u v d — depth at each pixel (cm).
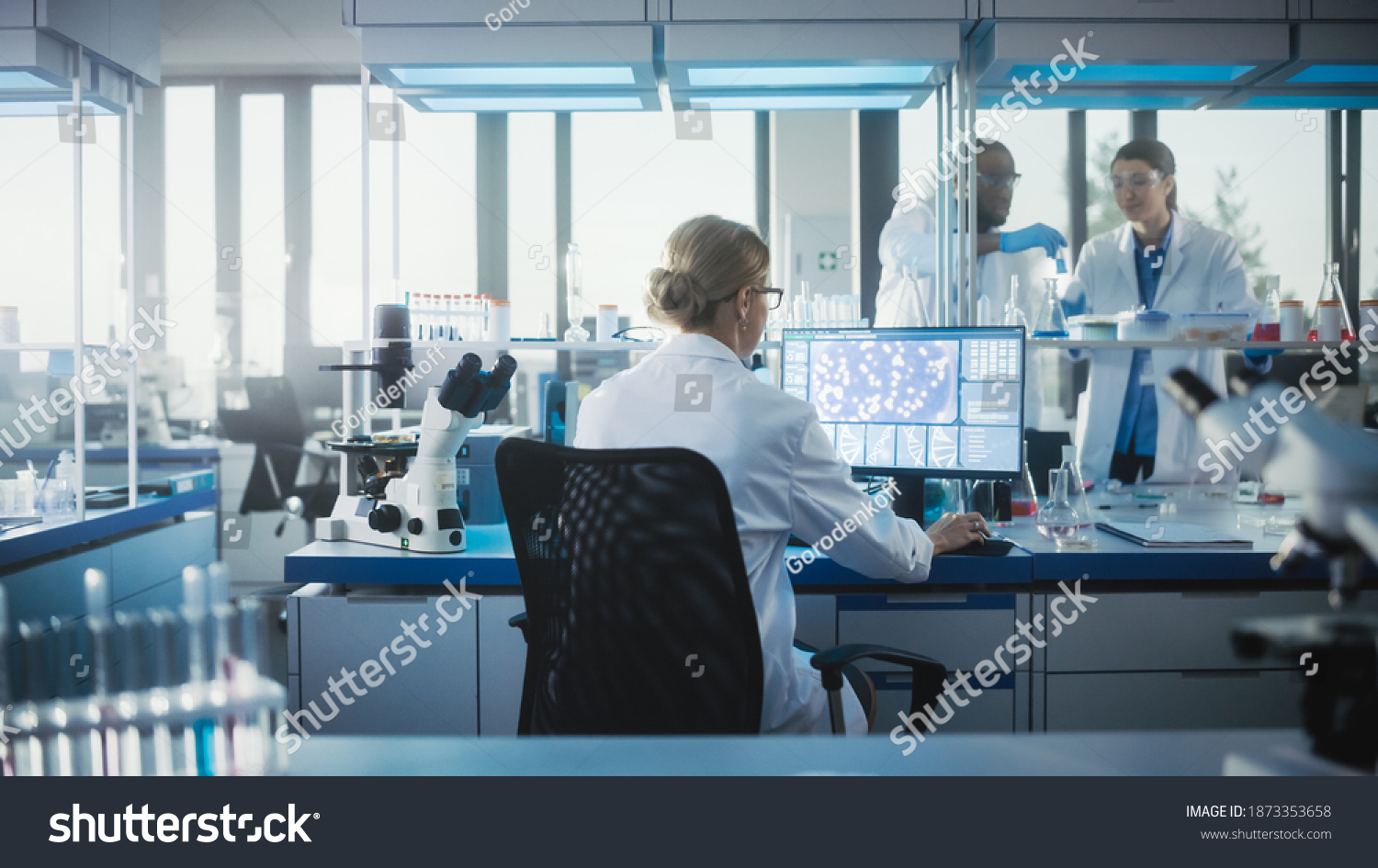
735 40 208
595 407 132
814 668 128
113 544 232
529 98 243
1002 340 178
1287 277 429
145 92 523
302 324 543
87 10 237
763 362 237
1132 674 162
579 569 116
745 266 132
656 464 108
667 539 110
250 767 45
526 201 498
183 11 495
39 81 240
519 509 127
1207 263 297
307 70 526
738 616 110
